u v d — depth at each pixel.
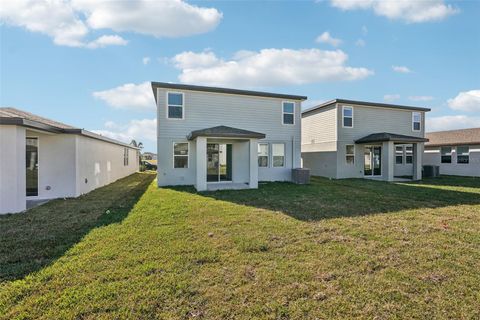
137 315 2.38
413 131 17.97
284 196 8.98
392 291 2.81
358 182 13.83
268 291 2.80
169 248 4.02
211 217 5.97
